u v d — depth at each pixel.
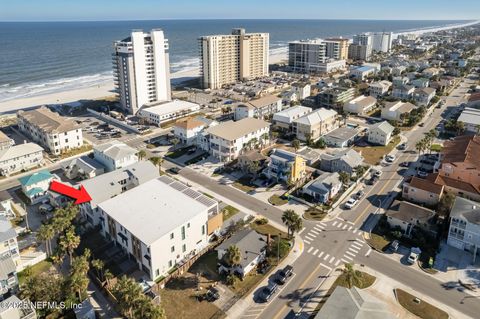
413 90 193.62
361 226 84.44
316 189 95.94
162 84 184.12
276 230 83.19
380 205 93.31
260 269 70.56
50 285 61.56
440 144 134.75
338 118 156.75
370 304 54.72
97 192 86.44
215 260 73.88
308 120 139.00
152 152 129.00
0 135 128.00
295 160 101.62
